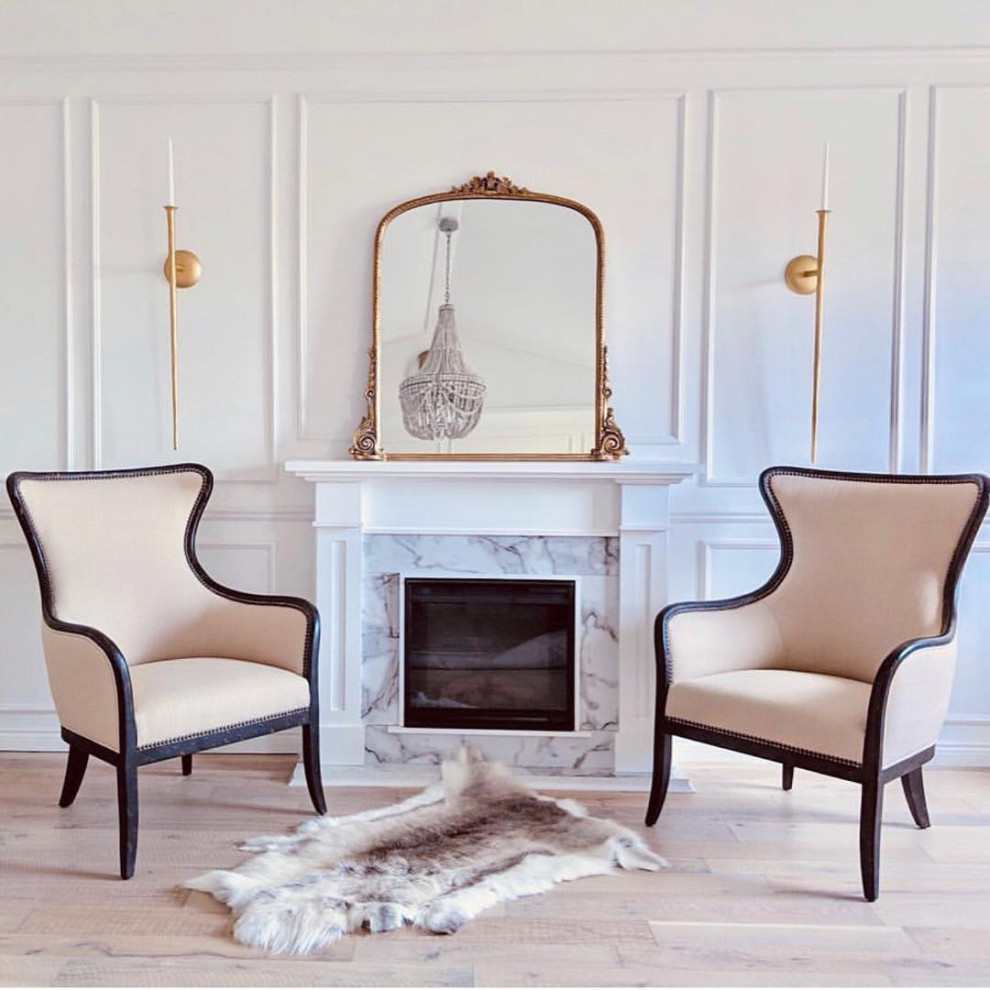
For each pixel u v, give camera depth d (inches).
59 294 118.3
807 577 101.5
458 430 116.3
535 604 114.3
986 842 92.0
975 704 116.6
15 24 116.4
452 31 116.0
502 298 116.4
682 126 115.6
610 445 114.4
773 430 117.1
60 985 66.2
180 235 118.0
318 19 116.1
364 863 84.1
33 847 89.0
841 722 81.9
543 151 116.6
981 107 114.5
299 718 95.8
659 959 70.2
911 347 116.1
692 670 96.3
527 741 113.7
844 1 114.2
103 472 104.7
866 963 69.9
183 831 93.0
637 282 117.0
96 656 84.6
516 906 77.6
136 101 117.2
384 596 114.1
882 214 115.7
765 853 89.0
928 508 95.8
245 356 118.3
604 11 115.3
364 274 117.9
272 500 118.6
